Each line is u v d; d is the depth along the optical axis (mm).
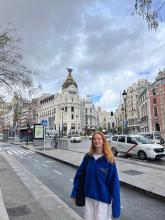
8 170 13195
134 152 18625
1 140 78375
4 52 12805
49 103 149750
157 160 17641
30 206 6816
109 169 3648
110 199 3562
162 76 77875
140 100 102750
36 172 13250
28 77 13602
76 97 139250
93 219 3586
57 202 7199
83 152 24062
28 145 41031
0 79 12992
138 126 112250
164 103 76938
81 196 3791
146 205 7070
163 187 8586
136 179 10070
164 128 76812
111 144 20828
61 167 15078
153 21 5812
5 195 7980
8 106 14078
